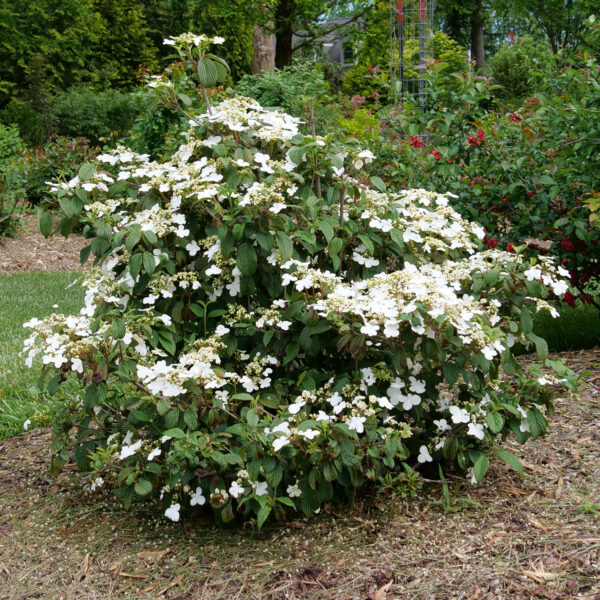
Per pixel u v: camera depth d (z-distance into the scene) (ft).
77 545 8.03
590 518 7.68
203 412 7.50
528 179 13.74
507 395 8.27
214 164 8.46
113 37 66.28
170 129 27.30
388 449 7.14
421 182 14.90
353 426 6.91
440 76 15.58
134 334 7.79
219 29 63.62
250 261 7.73
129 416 8.16
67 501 9.07
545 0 47.98
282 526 8.07
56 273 24.75
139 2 70.85
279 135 8.44
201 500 7.49
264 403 7.68
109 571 7.51
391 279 7.55
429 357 7.25
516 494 8.38
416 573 7.00
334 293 7.36
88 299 8.26
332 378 8.17
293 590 6.92
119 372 7.59
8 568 7.70
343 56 84.99
